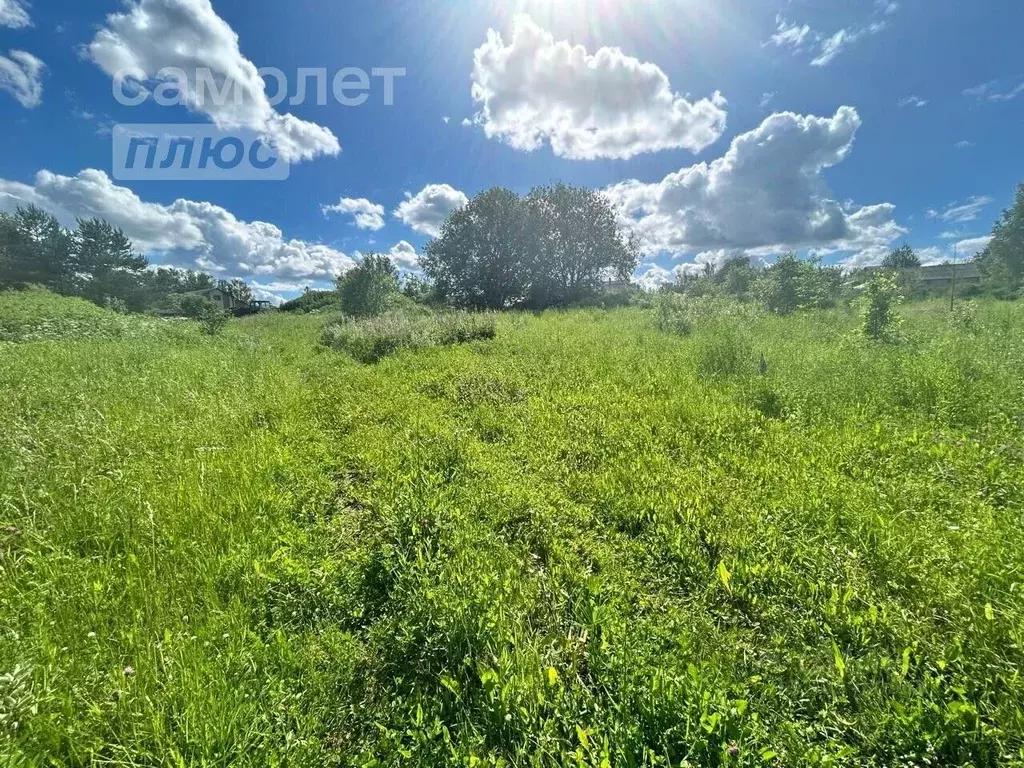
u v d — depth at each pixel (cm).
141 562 248
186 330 1503
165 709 165
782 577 231
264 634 211
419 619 208
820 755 147
